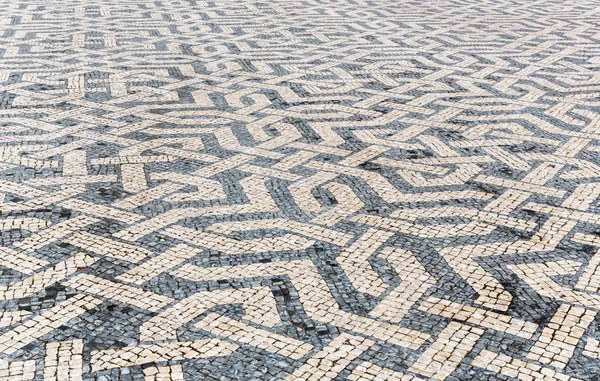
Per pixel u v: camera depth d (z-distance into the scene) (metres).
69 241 2.87
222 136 4.16
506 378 2.09
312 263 2.71
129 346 2.23
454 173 3.61
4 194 3.33
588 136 4.18
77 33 7.12
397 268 2.67
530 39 6.93
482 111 4.66
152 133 4.21
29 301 2.46
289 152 3.91
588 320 2.36
